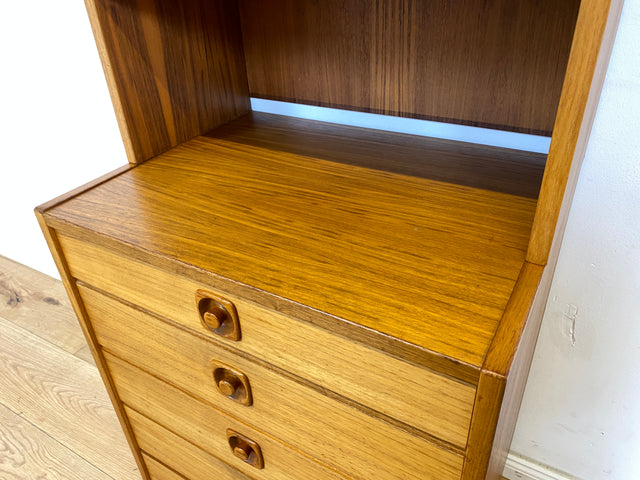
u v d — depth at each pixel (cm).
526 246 59
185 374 76
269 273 57
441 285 54
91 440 124
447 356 46
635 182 74
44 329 156
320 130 92
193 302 65
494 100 77
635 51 66
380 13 80
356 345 53
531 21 70
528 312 50
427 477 58
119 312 77
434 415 52
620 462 100
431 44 78
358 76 87
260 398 68
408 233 62
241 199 71
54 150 139
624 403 93
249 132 92
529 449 110
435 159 80
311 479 73
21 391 137
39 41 118
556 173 50
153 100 80
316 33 87
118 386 92
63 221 69
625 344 87
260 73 96
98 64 111
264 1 88
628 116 70
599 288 84
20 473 118
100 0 68
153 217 68
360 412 58
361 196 70
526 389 102
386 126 95
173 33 81
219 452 85
